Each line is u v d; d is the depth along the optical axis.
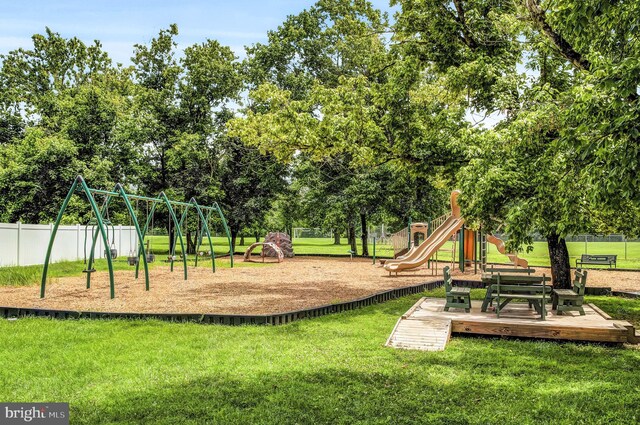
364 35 21.31
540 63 12.58
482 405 5.33
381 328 9.21
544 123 8.97
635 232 11.77
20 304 11.27
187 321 9.67
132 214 13.79
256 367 6.57
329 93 14.55
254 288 14.76
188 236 35.34
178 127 33.84
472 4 13.03
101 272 19.14
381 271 21.12
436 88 16.33
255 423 4.75
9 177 27.48
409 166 14.69
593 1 6.47
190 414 4.96
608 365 6.90
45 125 36.88
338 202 30.64
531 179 9.48
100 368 6.52
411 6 13.79
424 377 6.27
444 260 28.50
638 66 5.63
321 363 6.82
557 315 9.57
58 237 23.80
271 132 14.61
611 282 17.36
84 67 46.41
